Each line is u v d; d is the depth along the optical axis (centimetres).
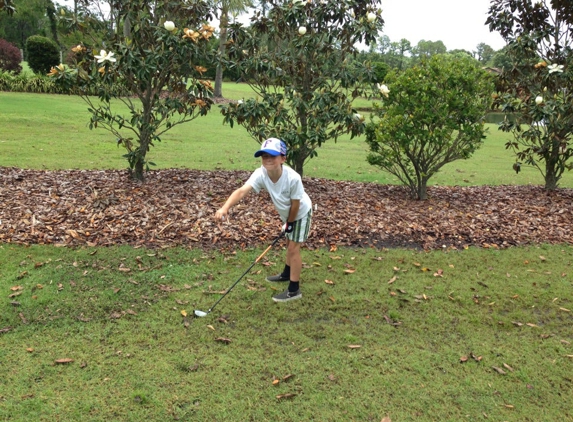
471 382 311
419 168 719
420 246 547
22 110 1570
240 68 688
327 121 667
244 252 502
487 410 286
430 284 451
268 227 565
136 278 430
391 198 721
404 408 284
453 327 380
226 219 570
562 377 321
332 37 688
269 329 364
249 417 271
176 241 512
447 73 649
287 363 321
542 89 757
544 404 294
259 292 421
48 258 457
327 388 298
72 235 508
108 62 579
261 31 741
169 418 266
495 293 438
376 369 320
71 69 640
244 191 378
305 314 389
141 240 509
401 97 667
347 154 1227
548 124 758
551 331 382
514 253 537
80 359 314
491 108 746
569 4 765
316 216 611
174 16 690
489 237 580
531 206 712
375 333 365
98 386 289
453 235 581
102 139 1195
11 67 2738
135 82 660
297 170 734
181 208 596
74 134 1243
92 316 367
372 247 536
